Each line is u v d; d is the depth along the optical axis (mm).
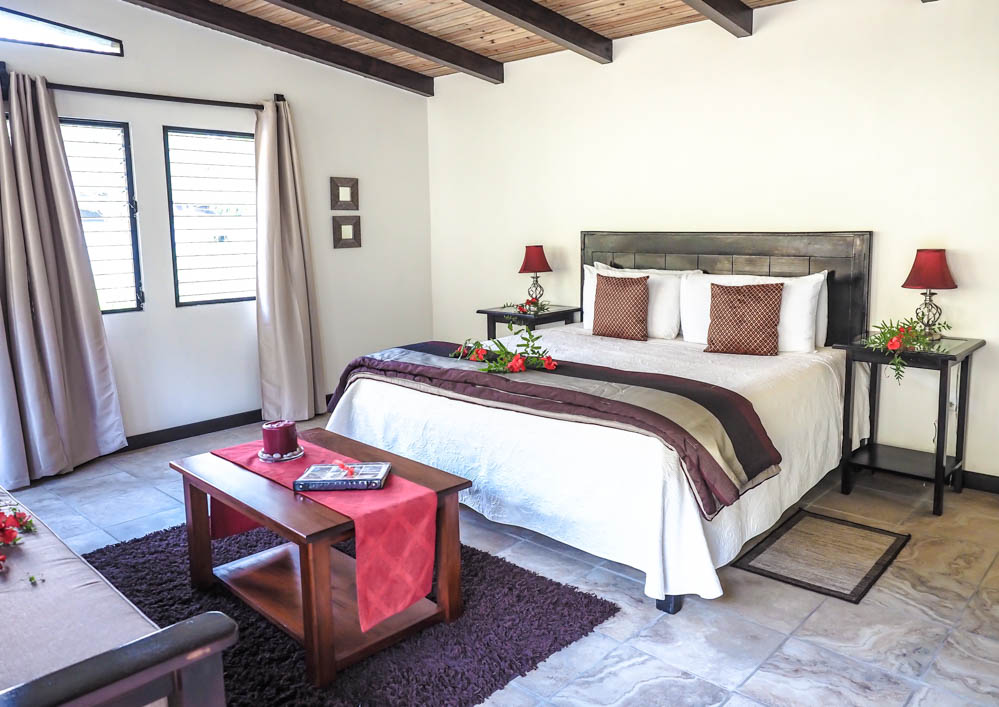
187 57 4699
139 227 4598
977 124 3664
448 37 4996
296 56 5238
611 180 5133
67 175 4168
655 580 2645
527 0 4238
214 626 1088
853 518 3523
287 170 5129
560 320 5324
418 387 3656
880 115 3951
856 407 3967
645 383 3238
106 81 4355
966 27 3643
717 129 4574
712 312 4090
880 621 2627
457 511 2592
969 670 2336
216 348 5062
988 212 3682
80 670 970
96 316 4359
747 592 2846
